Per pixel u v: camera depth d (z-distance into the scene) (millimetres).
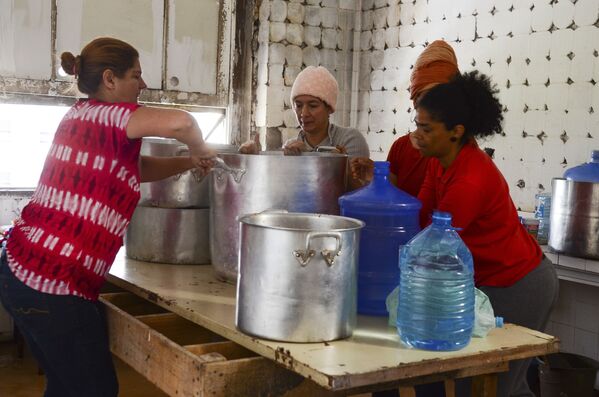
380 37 4840
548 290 2082
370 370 1435
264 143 4684
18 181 4105
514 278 2037
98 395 1977
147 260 2516
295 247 1565
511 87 4012
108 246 1926
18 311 1902
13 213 4047
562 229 3168
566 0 3707
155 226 2467
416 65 2379
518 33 3961
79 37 4117
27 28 3957
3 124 4012
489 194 1950
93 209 1866
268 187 2008
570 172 3270
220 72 4648
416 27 4570
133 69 2062
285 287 1588
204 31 4555
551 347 1689
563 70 3736
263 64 4656
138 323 1938
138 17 4301
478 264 2064
